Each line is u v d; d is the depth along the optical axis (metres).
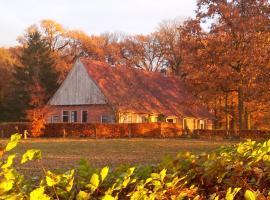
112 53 93.88
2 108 68.12
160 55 90.75
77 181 3.70
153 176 3.64
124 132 51.50
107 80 58.47
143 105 57.81
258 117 60.41
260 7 48.38
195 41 49.78
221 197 3.92
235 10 47.75
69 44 92.12
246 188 3.97
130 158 22.88
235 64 48.41
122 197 3.63
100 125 51.28
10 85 68.94
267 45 46.19
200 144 37.28
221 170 4.05
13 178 3.12
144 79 64.19
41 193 2.99
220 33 48.12
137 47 92.69
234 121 59.94
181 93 66.06
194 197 3.80
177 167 4.17
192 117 62.03
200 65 49.06
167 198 3.65
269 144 4.29
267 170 4.16
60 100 59.59
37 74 65.88
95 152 27.69
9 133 51.62
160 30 89.81
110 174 3.98
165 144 37.06
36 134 50.09
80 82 58.38
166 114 58.84
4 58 80.31
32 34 71.06
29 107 63.53
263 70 46.34
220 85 48.19
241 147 4.45
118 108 54.06
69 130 52.03
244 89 47.34
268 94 47.38
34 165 17.20
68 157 23.55
